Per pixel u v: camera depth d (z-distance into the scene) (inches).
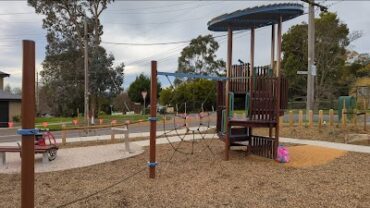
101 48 1453.0
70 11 1405.0
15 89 2429.9
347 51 1675.7
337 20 1513.3
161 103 1512.1
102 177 283.6
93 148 449.7
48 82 1549.0
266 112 352.8
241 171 300.5
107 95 1461.6
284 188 242.8
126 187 247.6
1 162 346.6
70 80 1459.2
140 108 2065.7
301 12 335.0
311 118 645.9
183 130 725.3
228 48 368.2
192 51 2204.7
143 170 306.8
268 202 211.2
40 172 304.2
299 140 512.4
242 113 433.4
